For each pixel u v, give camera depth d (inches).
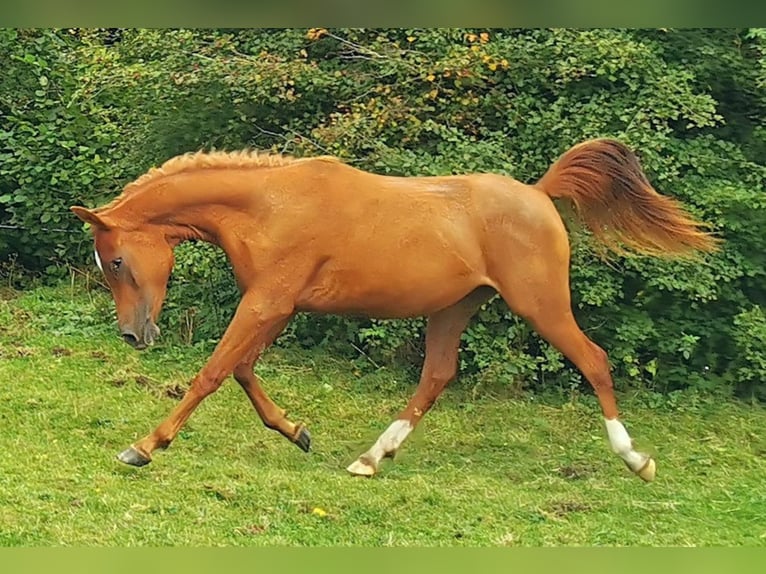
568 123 327.3
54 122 402.6
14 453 262.8
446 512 241.4
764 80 342.3
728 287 341.7
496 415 320.2
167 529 221.5
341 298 253.1
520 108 336.8
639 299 338.6
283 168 253.0
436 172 317.4
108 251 246.8
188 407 249.4
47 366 330.6
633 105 333.4
